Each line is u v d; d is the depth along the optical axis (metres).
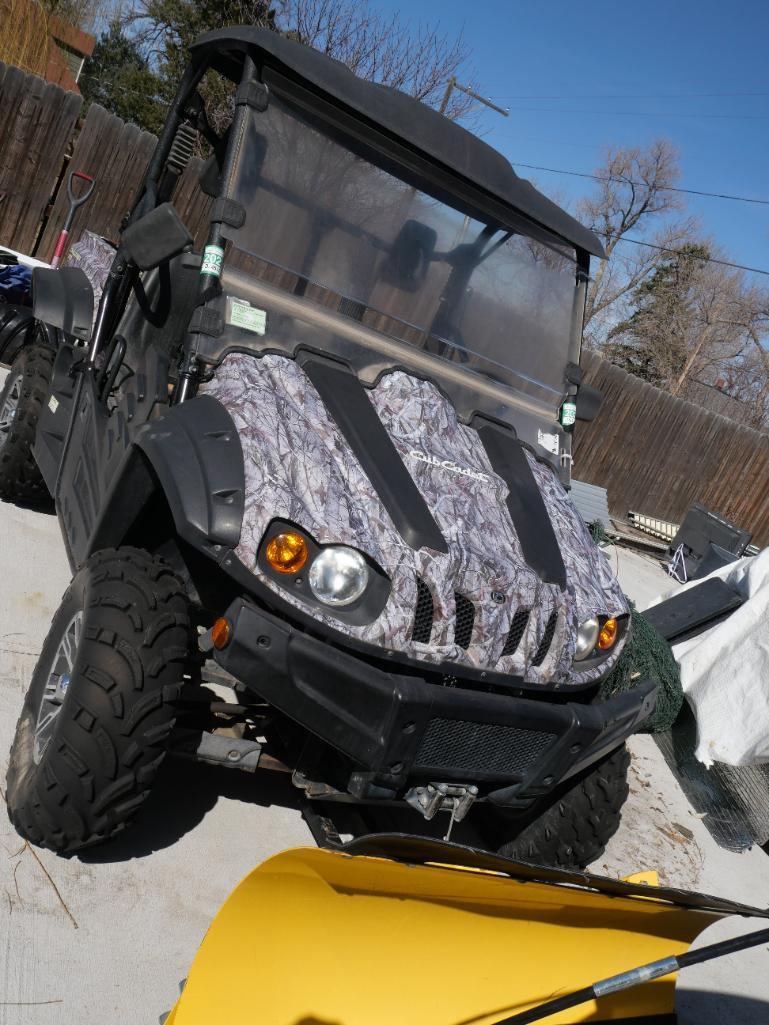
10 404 4.92
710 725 4.41
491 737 2.71
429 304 3.54
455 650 2.66
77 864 2.73
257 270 3.16
